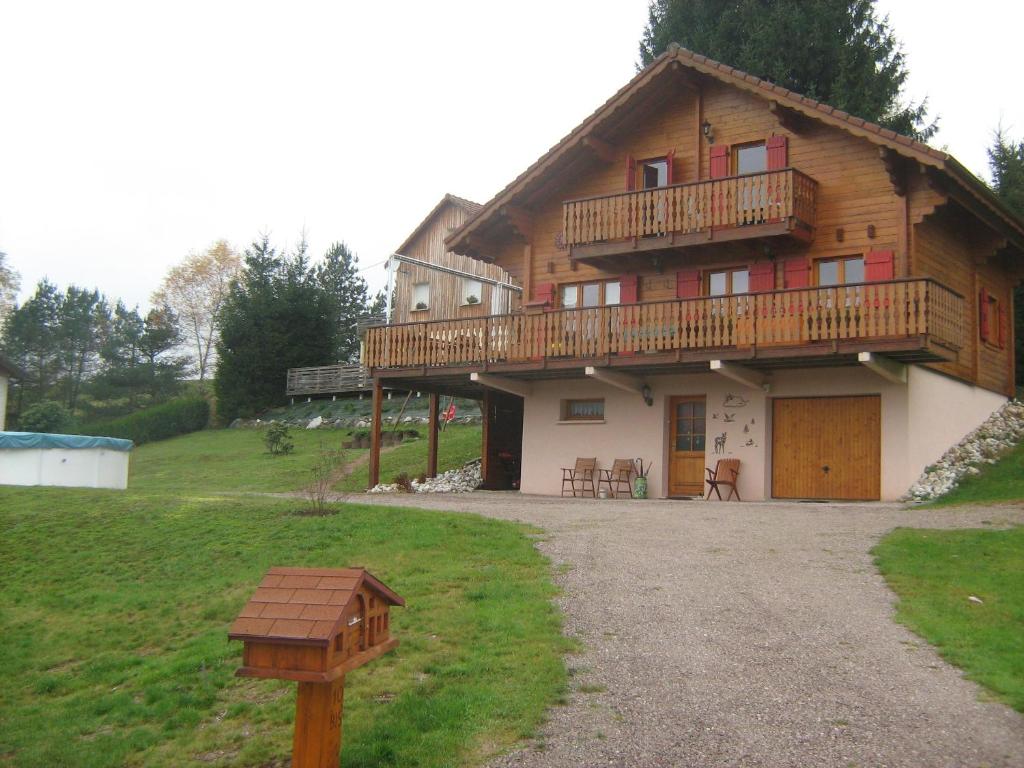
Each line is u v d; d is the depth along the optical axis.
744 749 6.29
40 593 12.05
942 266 20.08
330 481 28.03
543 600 9.84
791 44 30.27
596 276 22.83
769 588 10.22
